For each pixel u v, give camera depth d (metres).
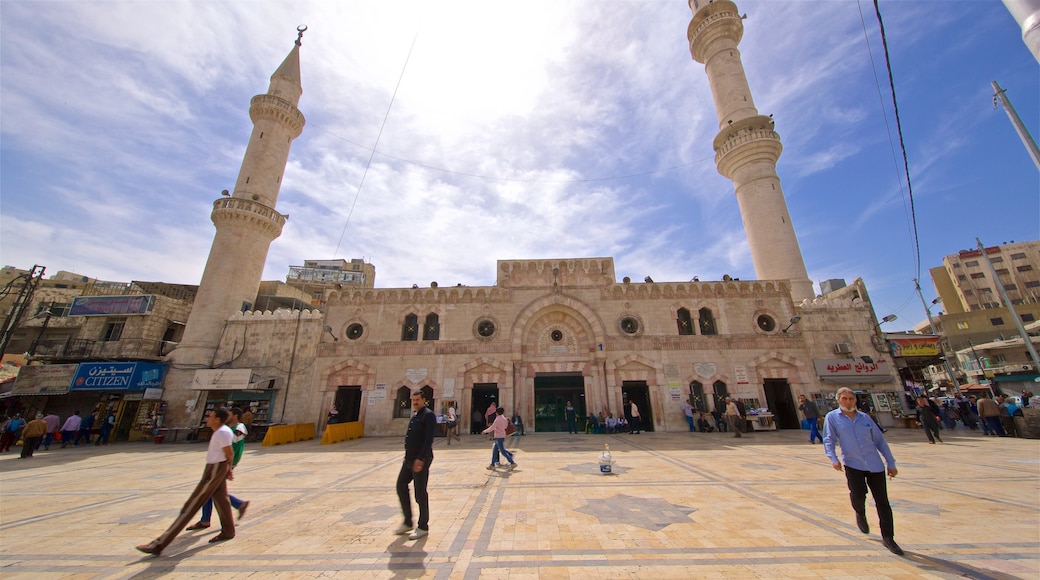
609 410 25.69
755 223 34.50
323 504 9.26
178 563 5.95
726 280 28.45
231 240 31.41
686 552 5.99
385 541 6.73
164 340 31.12
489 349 26.95
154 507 9.41
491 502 9.07
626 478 11.34
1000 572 5.12
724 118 38.97
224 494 7.03
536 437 23.05
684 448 17.41
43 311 33.44
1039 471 11.25
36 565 5.92
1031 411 18.06
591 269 29.17
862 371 25.94
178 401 27.19
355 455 17.44
